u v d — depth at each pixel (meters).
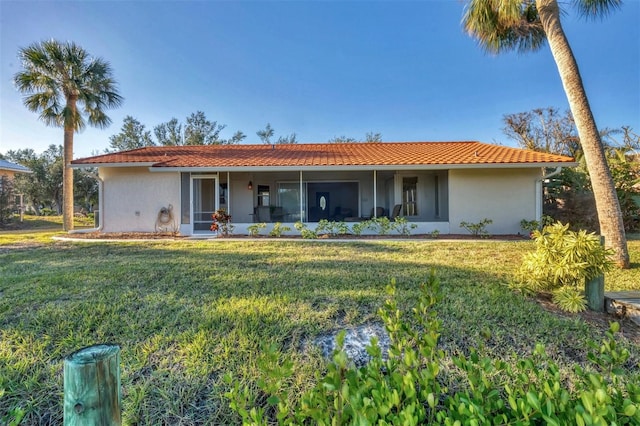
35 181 29.23
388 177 15.00
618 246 6.23
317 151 14.81
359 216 15.48
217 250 8.13
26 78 13.93
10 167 20.25
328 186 15.62
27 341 3.04
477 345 3.00
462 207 12.00
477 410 1.40
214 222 12.09
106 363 1.52
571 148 22.38
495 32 8.61
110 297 4.20
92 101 15.14
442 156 12.27
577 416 1.24
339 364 1.50
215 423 2.12
